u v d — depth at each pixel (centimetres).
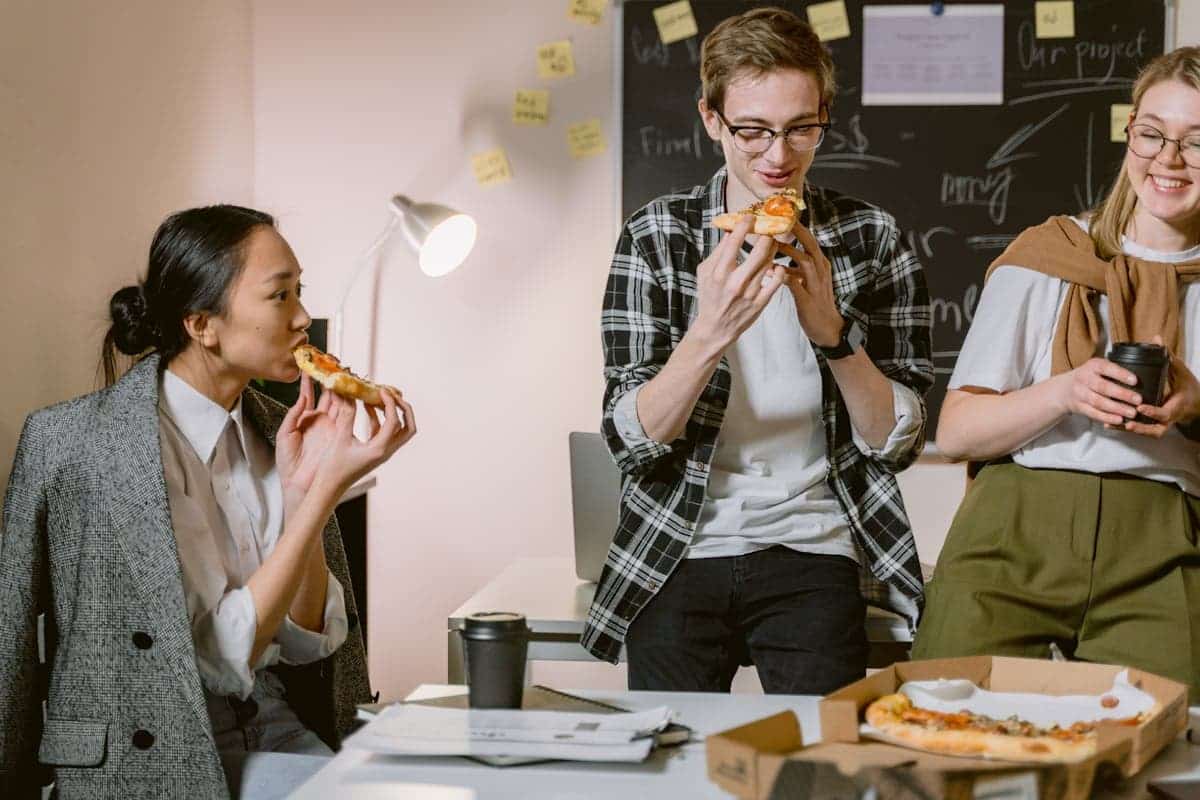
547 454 366
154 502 152
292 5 364
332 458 160
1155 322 172
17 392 226
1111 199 181
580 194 362
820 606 177
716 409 178
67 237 246
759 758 98
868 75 354
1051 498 173
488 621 126
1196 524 171
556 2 361
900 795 95
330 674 178
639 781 111
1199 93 167
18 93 226
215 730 164
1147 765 114
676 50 357
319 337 301
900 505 185
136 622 152
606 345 187
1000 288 183
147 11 287
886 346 191
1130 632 168
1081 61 350
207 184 329
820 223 190
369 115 365
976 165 354
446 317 366
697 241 188
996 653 170
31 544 156
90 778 151
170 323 166
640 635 179
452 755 118
